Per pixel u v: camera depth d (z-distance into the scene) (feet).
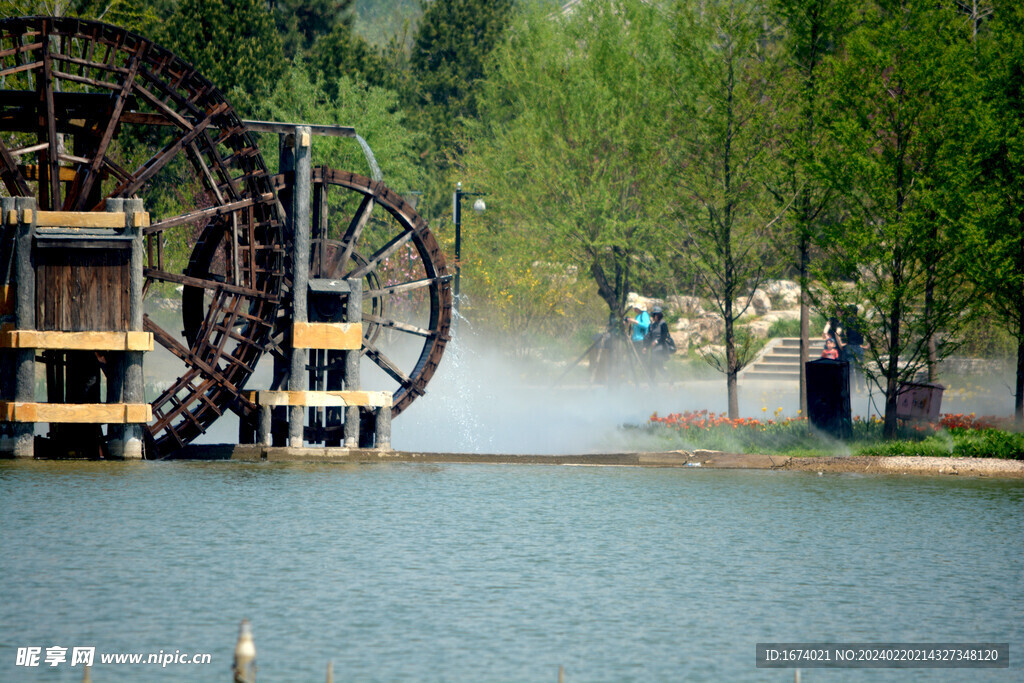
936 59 176.65
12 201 159.43
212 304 170.71
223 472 159.22
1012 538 123.13
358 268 192.54
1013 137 179.01
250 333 175.32
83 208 169.89
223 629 86.89
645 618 92.48
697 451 174.40
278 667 78.84
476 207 307.37
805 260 201.05
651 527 127.24
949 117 175.01
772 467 171.94
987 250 171.42
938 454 175.83
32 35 166.91
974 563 111.96
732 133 199.31
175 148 169.37
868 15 187.62
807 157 187.21
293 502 137.59
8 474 151.33
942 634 89.81
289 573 103.14
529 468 170.71
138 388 164.76
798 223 190.60
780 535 123.85
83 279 161.68
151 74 168.55
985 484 158.40
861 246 179.11
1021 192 178.70
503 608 94.27
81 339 160.86
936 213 177.37
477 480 158.30
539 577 104.37
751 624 91.66
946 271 183.01
